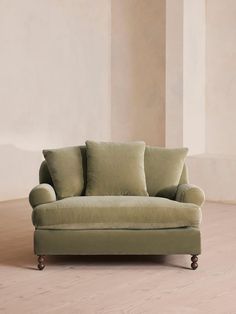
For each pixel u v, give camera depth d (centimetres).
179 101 964
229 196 924
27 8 953
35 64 970
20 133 952
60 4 1009
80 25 1048
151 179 634
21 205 891
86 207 564
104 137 1113
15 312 463
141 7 1080
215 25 991
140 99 1093
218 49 991
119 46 1107
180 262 594
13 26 933
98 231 565
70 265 585
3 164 927
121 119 1115
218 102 996
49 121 998
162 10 1059
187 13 960
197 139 994
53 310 468
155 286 522
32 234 701
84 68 1061
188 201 578
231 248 646
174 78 967
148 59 1079
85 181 631
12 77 934
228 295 500
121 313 462
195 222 564
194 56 979
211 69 999
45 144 993
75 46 1040
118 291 510
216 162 932
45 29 984
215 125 1002
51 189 598
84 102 1064
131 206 564
